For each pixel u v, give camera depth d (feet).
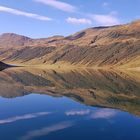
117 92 333.83
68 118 184.34
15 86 369.91
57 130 154.20
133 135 148.56
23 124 165.99
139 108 229.25
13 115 191.72
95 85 409.69
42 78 513.86
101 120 179.93
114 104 246.88
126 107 232.32
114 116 193.57
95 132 152.25
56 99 271.90
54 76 577.02
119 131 155.22
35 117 186.09
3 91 315.78
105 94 315.17
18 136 142.00
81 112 206.49
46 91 333.21
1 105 230.27
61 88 367.66
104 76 595.47
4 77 501.15
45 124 166.81
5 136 141.69
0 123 167.32
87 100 268.62
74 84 419.95
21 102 247.70
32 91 328.49
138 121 179.52
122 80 496.23
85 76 590.96
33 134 145.79
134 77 575.38
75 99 273.33
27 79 480.64
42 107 224.74
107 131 154.92
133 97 294.87
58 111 208.33
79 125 166.09
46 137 141.28
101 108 224.74
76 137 142.51
